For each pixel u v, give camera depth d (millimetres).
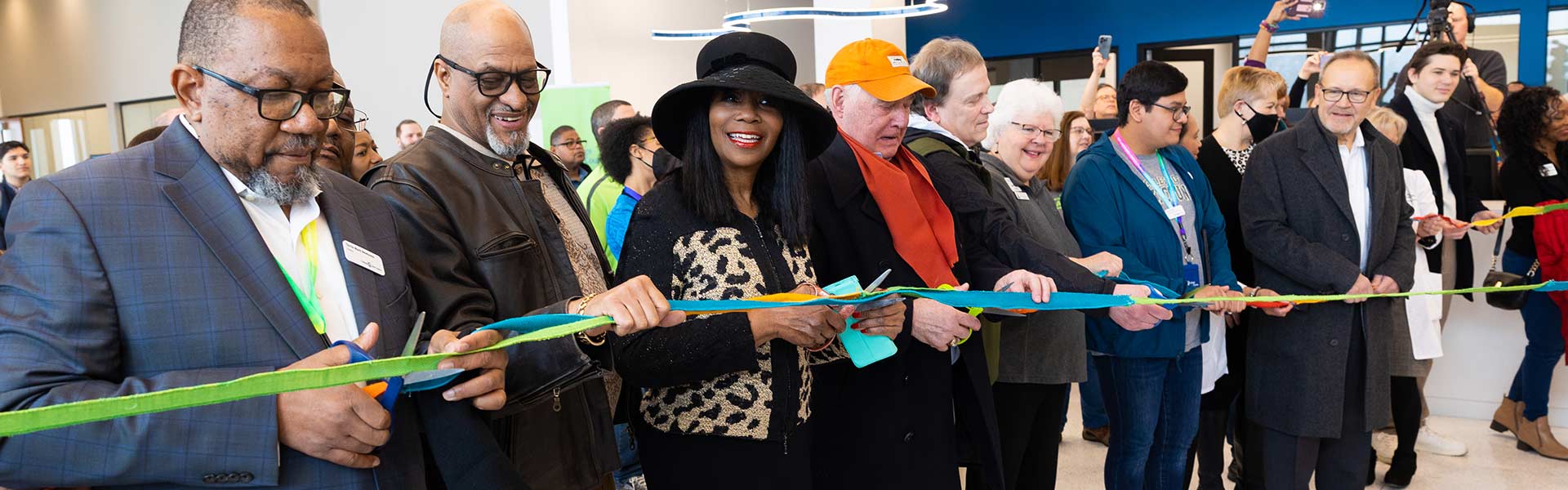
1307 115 2867
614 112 4484
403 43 7945
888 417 1976
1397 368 3266
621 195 3000
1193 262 2863
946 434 2072
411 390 1142
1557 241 3641
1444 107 4754
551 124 6926
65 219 1042
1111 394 2828
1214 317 2949
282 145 1164
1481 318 4238
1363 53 2787
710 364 1576
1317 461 2971
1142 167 2863
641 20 8039
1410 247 2898
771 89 1615
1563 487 3488
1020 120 2715
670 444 1681
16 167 6820
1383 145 2904
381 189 1490
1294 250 2768
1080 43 10711
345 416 1069
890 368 1982
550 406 1595
